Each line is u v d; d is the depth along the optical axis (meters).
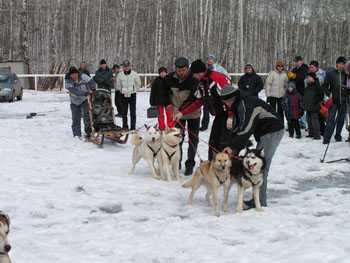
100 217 7.16
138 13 51.06
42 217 7.21
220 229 6.62
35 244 6.04
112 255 5.74
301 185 9.27
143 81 33.69
